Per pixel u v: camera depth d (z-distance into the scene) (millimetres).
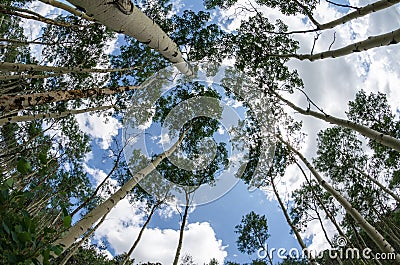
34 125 8195
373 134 5195
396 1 4320
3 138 8852
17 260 2109
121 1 2818
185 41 8805
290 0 7859
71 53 8367
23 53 9031
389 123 10266
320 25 5715
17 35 9141
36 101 3879
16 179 6070
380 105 10477
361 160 10641
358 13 4855
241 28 8906
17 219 2389
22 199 2578
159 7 8438
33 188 2799
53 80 8562
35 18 4895
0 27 8648
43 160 2994
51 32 8164
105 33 8297
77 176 9703
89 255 10719
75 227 4707
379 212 11023
